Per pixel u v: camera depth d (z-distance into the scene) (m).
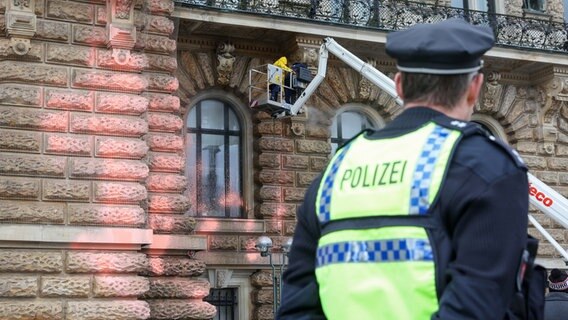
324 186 3.43
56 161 15.84
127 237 16.00
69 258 15.52
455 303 2.87
